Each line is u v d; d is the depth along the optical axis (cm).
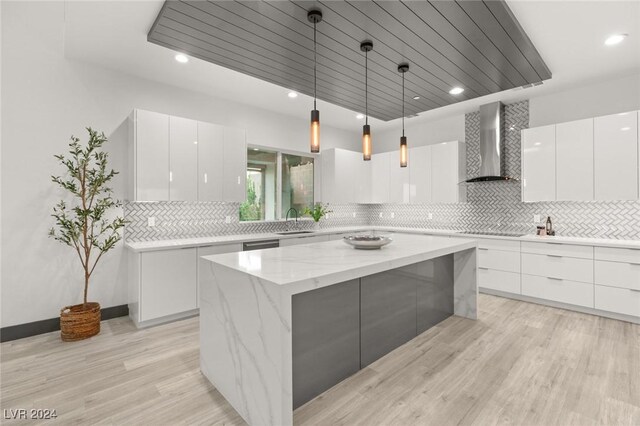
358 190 604
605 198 354
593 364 238
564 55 310
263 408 168
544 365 238
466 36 252
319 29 241
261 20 229
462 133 522
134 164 338
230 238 409
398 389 210
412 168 557
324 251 262
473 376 224
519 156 454
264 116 495
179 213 405
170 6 215
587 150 366
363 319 239
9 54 293
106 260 348
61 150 321
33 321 306
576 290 360
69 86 324
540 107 432
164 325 332
